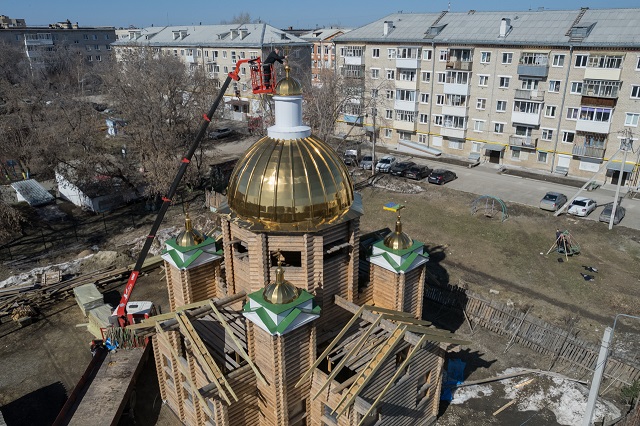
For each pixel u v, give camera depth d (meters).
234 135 82.88
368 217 49.34
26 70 101.50
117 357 26.31
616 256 40.19
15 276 36.50
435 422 24.09
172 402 24.62
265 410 20.12
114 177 52.94
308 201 18.86
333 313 21.45
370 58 74.69
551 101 59.16
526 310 33.16
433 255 41.12
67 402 22.64
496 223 46.84
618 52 52.94
